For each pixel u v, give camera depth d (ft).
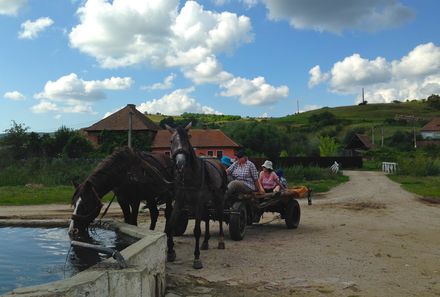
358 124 383.04
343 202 67.41
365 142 267.39
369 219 48.47
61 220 29.30
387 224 44.55
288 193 39.65
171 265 26.08
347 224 44.45
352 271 25.21
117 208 56.08
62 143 149.18
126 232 22.56
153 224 29.35
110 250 16.01
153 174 26.84
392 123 375.04
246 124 245.86
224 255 28.94
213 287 21.81
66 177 91.81
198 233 25.72
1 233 26.53
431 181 117.91
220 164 30.19
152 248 18.52
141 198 27.89
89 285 13.33
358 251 30.71
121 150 25.63
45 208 54.54
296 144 244.01
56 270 17.33
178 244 32.73
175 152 24.57
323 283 22.76
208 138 202.49
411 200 71.10
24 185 86.69
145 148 190.19
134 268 15.49
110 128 198.59
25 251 21.18
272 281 23.04
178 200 26.03
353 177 139.95
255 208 37.32
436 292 21.47
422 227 42.57
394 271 25.31
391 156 211.20
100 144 188.55
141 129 197.16
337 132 364.58
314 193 85.15
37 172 95.66
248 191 35.76
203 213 28.84
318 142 254.88
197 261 25.49
